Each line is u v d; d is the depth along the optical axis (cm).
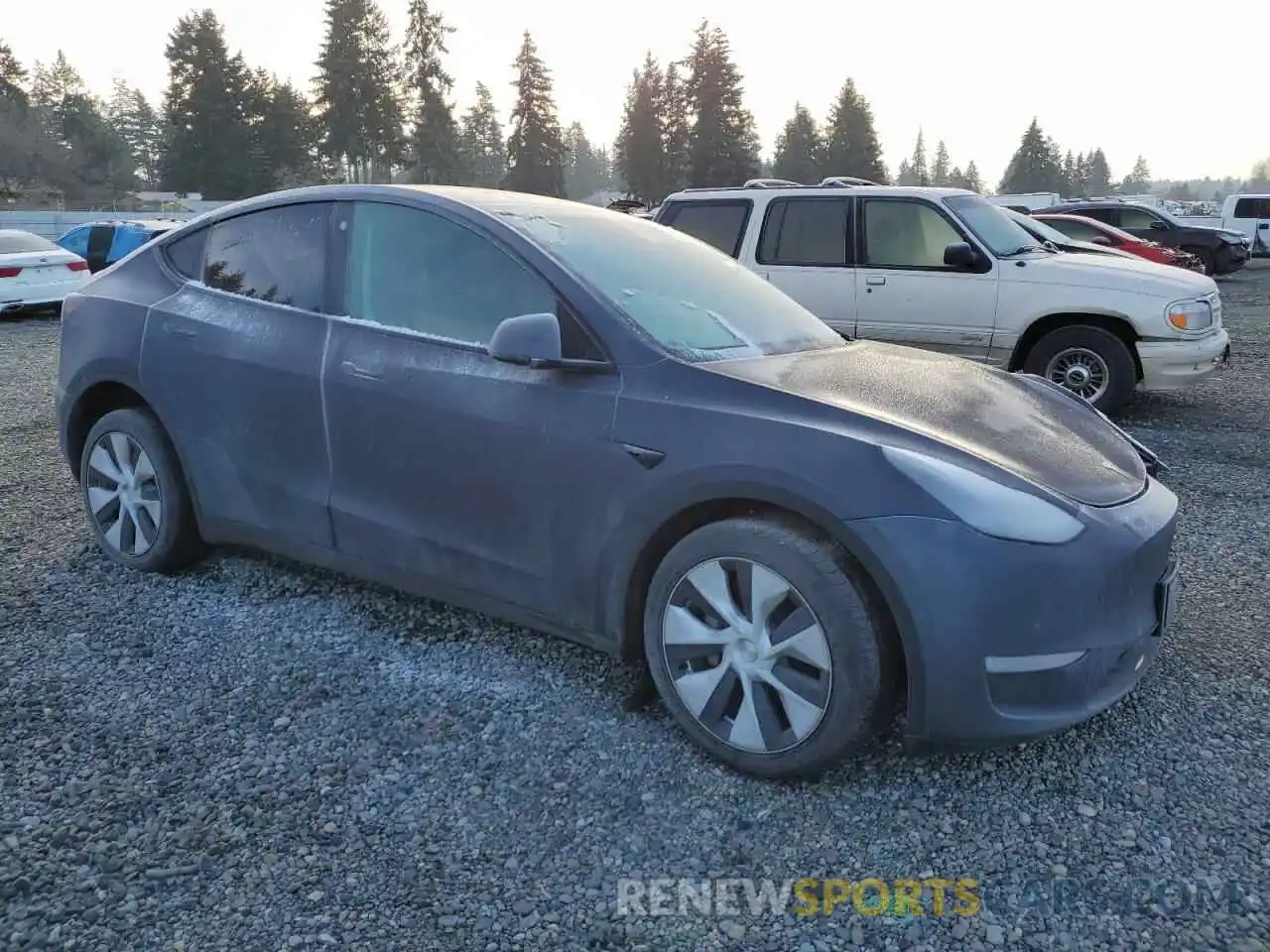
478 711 324
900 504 260
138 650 364
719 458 281
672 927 232
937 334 826
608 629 314
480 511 330
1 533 489
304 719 318
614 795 280
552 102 8131
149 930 227
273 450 379
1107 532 270
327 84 7300
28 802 272
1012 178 11688
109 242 2177
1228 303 1802
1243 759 302
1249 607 418
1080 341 790
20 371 1053
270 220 403
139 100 10812
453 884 245
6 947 220
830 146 9594
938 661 259
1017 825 269
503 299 335
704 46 7681
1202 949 225
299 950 222
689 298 353
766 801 279
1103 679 273
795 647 274
